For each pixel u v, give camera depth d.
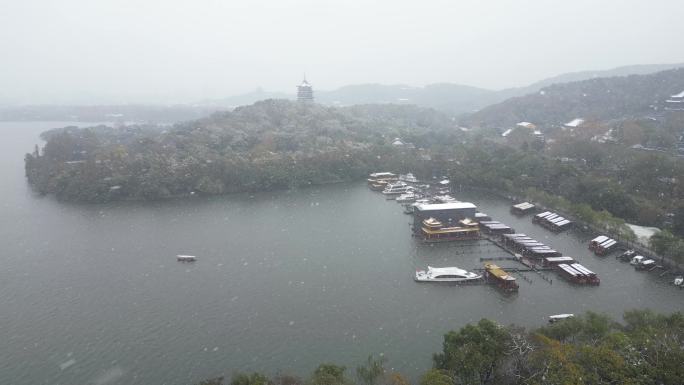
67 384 99.38
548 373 75.25
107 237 197.12
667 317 99.19
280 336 116.81
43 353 110.81
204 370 103.31
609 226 186.38
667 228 185.25
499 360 85.12
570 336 96.75
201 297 139.00
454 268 153.38
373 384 92.31
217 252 177.88
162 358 108.12
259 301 136.12
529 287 143.62
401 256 171.88
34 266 164.50
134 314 128.88
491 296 137.75
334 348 110.81
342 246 183.62
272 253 176.12
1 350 112.12
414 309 130.00
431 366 102.06
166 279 152.62
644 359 77.38
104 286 147.38
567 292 139.25
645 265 154.50
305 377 98.44
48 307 133.38
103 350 111.69
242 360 106.69
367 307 131.62
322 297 138.25
